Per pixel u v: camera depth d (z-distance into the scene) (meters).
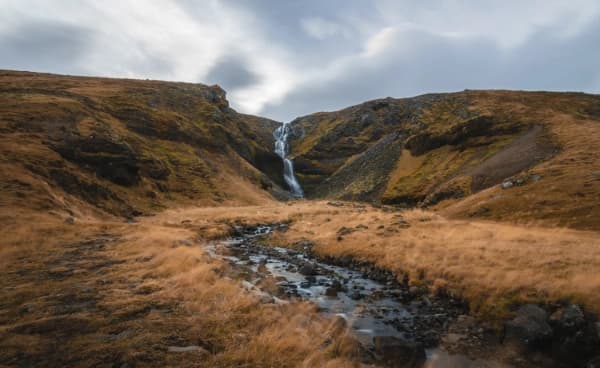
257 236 35.06
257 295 12.70
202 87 144.75
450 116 115.88
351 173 124.31
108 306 9.95
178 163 82.06
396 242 22.00
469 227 27.88
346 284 16.34
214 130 112.06
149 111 94.00
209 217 48.47
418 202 75.25
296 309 11.44
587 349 8.68
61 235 23.16
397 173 98.75
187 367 6.65
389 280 16.92
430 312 12.46
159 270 14.66
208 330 8.60
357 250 21.72
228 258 22.45
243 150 121.06
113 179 54.38
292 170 152.12
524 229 28.06
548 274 13.19
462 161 81.31
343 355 8.34
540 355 9.11
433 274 15.58
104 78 127.94
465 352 9.29
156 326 8.57
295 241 29.16
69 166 44.47
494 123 87.06
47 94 75.00
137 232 26.97
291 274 18.34
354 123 171.00
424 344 9.73
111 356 6.84
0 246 18.48
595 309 9.88
